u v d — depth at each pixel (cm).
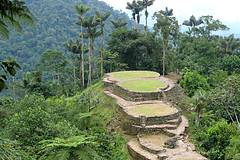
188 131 3247
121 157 2880
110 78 4453
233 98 3544
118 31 5978
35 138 2202
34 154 2009
